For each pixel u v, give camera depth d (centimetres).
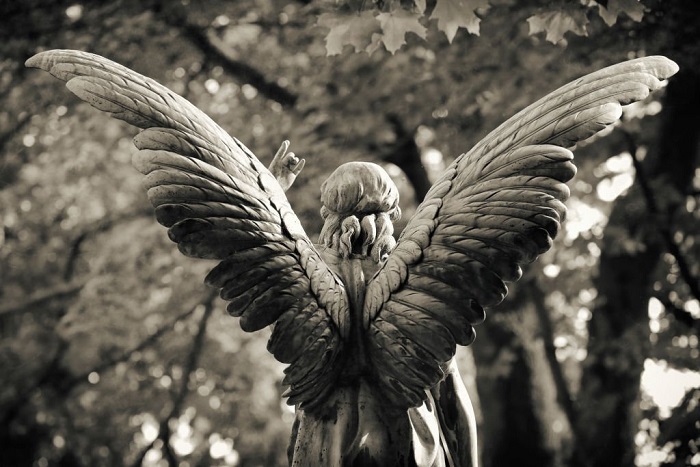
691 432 1002
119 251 1307
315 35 1090
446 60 1015
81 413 1366
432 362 361
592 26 893
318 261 367
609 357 1081
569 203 1164
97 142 1312
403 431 373
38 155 1309
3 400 1323
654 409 1096
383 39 591
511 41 978
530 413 1075
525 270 1110
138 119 350
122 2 1072
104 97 347
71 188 1389
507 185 356
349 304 373
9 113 1212
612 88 356
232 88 1168
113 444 1380
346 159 1075
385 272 368
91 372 1321
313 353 360
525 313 1098
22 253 1383
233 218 351
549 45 966
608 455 1082
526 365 1081
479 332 1099
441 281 358
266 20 1116
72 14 1096
